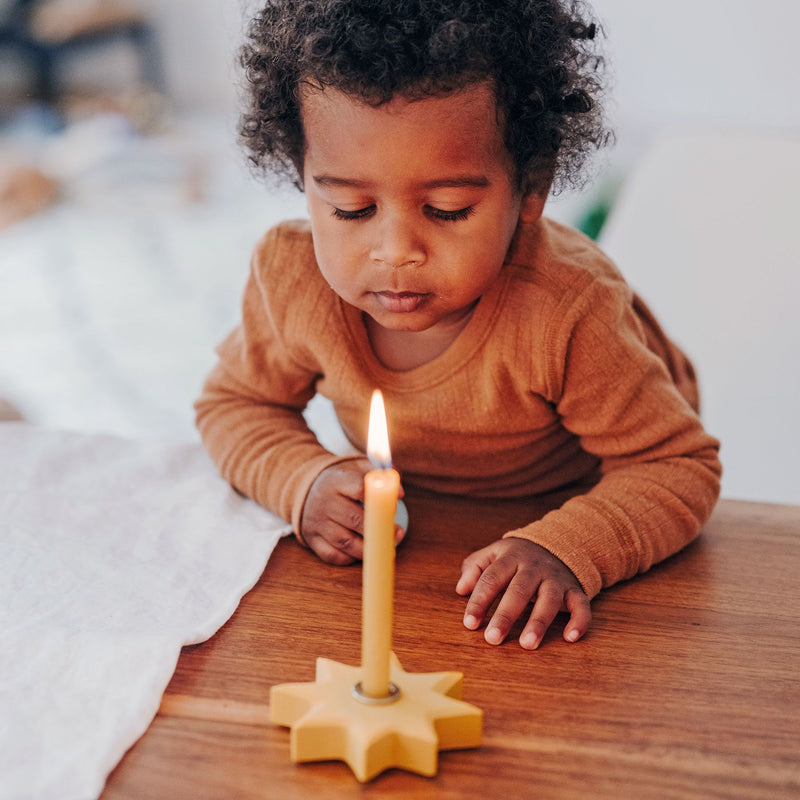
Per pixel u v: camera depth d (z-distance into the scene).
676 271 1.61
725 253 1.61
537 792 0.55
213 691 0.62
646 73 4.53
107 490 0.89
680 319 1.54
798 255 1.57
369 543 0.54
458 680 0.60
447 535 0.83
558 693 0.63
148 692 0.60
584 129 0.85
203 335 2.88
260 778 0.55
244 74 0.86
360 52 0.66
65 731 0.57
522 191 0.79
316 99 0.70
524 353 0.86
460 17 0.68
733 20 4.34
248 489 0.89
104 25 5.24
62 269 3.38
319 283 0.91
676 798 0.55
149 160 4.27
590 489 0.92
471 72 0.68
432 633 0.70
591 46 0.85
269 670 0.65
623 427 0.87
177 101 5.51
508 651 0.68
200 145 4.54
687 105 4.54
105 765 0.55
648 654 0.68
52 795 0.53
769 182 1.69
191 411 2.46
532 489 1.02
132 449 0.97
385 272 0.73
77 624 0.68
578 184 0.90
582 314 0.85
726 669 0.66
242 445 0.92
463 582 0.75
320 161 0.71
